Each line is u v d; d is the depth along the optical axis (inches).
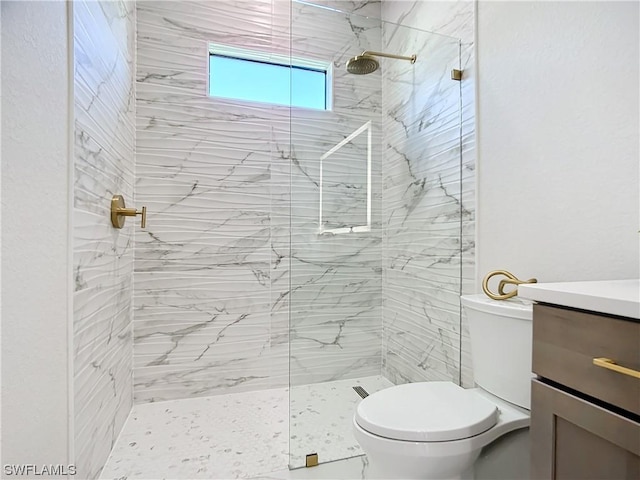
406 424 40.9
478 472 48.4
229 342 87.3
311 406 73.5
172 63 83.4
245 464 57.3
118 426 65.5
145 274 81.2
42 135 36.0
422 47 77.6
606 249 42.4
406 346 81.8
